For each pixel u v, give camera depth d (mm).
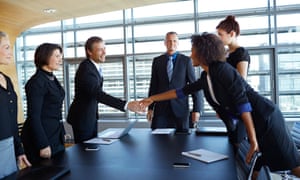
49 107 2236
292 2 5965
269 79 6094
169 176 1494
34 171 1544
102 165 1721
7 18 5328
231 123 2172
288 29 5984
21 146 2146
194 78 3471
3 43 1931
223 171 1557
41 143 2078
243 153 1793
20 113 5934
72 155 1976
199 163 1713
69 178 1494
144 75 6852
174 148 2092
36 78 2148
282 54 6012
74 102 2760
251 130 1769
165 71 3422
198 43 1874
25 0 4484
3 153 1901
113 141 2383
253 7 6168
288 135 2125
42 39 7555
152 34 6758
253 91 1986
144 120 6598
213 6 6395
